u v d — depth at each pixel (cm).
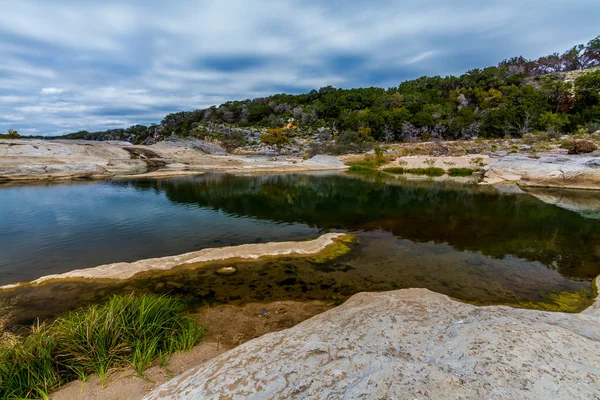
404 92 9825
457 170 3453
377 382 252
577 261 956
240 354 375
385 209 1764
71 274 835
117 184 2694
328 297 737
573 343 305
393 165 3969
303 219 1548
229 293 752
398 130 6812
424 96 8744
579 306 693
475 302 716
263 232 1321
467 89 8575
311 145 6538
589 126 4584
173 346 486
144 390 378
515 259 976
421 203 1916
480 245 1112
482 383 246
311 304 702
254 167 4109
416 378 254
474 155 3900
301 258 976
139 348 446
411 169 3722
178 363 446
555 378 247
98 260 993
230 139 8000
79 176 3108
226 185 2750
